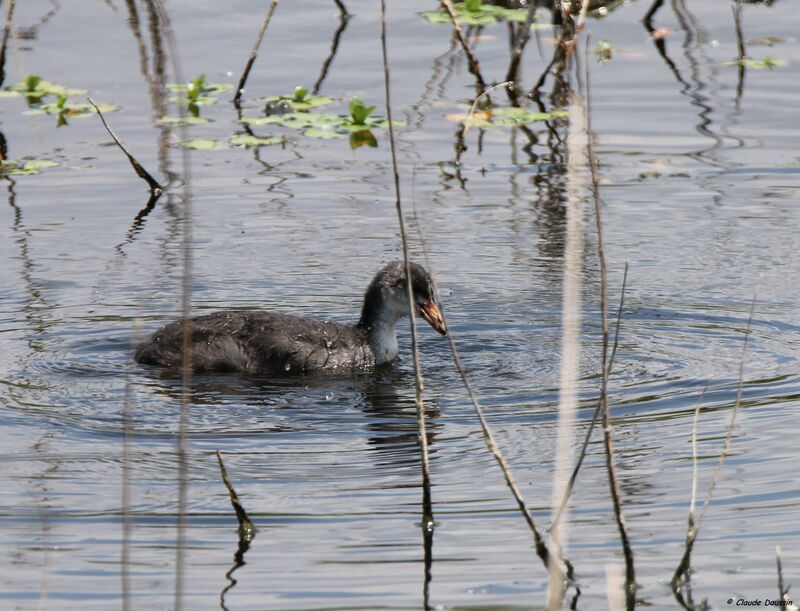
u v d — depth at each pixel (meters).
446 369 12.78
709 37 22.16
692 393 11.87
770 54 21.27
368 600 8.20
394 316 13.30
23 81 20.39
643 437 10.88
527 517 8.68
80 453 10.66
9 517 9.49
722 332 13.43
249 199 17.02
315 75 20.88
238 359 12.79
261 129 19.23
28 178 17.50
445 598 8.20
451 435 11.05
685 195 16.97
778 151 18.02
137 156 18.17
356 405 11.91
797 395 11.69
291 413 11.66
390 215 16.61
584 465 10.35
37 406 11.63
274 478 10.20
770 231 15.98
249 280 14.93
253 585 8.43
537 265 15.24
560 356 12.96
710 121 19.03
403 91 20.31
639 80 20.53
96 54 21.48
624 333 13.51
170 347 12.78
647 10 23.44
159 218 16.52
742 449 10.52
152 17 23.08
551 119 19.86
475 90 20.22
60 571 8.67
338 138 19.00
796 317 13.73
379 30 22.73
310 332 13.10
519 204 16.86
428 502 9.27
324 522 9.40
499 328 13.78
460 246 15.77
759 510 9.41
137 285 14.70
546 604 8.10
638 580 8.43
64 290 14.50
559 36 20.45
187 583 8.45
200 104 19.89
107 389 12.10
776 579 8.41
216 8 23.62
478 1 22.72
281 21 23.12
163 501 9.81
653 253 15.52
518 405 11.74
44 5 23.48
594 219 16.39
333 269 15.23
